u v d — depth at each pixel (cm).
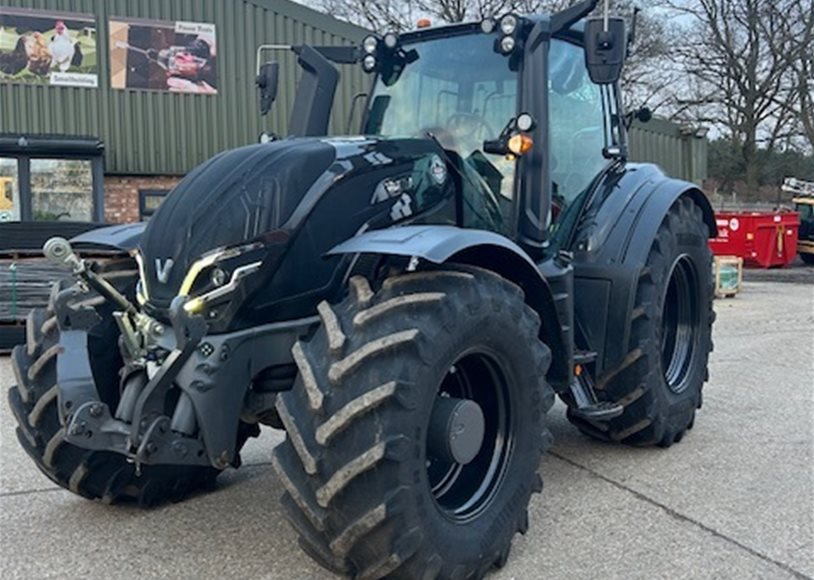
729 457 454
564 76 434
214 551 333
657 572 312
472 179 392
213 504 388
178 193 329
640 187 467
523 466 327
